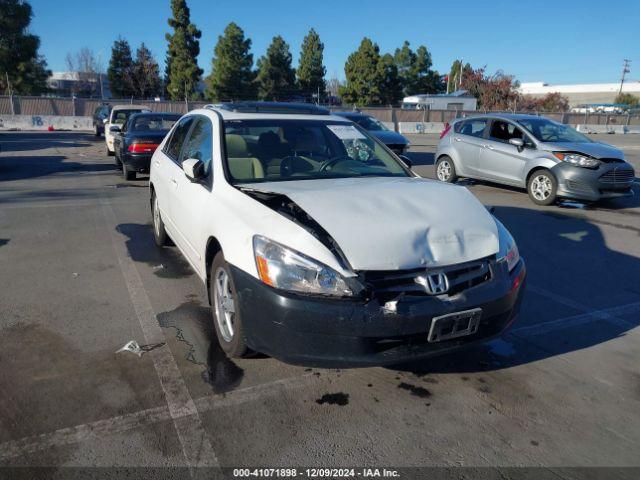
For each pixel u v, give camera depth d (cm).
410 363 354
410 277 291
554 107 5681
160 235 591
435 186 378
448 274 298
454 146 1132
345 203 329
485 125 1078
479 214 343
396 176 426
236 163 399
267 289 288
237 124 438
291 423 286
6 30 3884
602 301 480
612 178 880
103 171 1261
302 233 295
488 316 305
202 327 397
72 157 1556
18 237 639
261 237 302
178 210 462
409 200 342
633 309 462
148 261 557
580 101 9875
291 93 5800
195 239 404
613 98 9456
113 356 350
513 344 389
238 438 272
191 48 4628
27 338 373
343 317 276
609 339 401
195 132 488
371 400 310
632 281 538
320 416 293
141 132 1095
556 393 324
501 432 284
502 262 320
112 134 1476
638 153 2138
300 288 281
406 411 300
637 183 1259
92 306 434
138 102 3128
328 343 280
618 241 695
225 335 350
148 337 379
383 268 285
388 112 3431
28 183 1054
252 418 289
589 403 314
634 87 9350
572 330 416
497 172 1028
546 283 528
